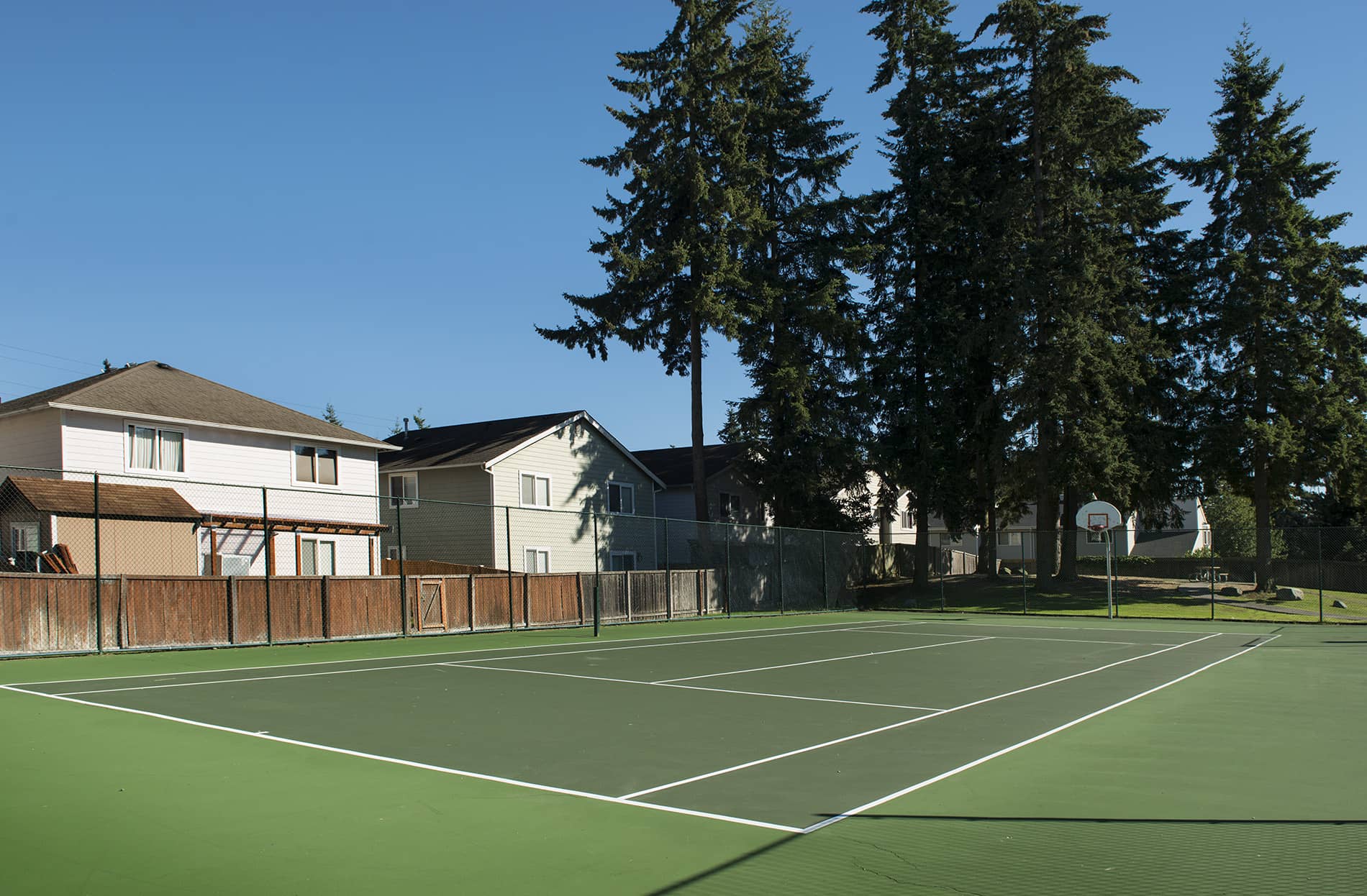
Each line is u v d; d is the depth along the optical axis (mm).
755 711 11453
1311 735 9961
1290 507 43188
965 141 42344
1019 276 37938
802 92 45438
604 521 41125
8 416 25938
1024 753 8898
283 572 30672
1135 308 40250
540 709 11281
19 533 23188
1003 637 24875
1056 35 37781
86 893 4773
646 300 38156
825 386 44031
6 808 6316
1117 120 37875
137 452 27391
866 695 13102
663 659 18016
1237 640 24000
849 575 42688
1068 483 37406
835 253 42656
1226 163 39750
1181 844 5883
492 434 39812
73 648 15984
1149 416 42781
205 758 8008
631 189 38000
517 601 25500
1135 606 37406
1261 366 38531
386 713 10641
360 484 34406
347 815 6316
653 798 6969
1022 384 37781
